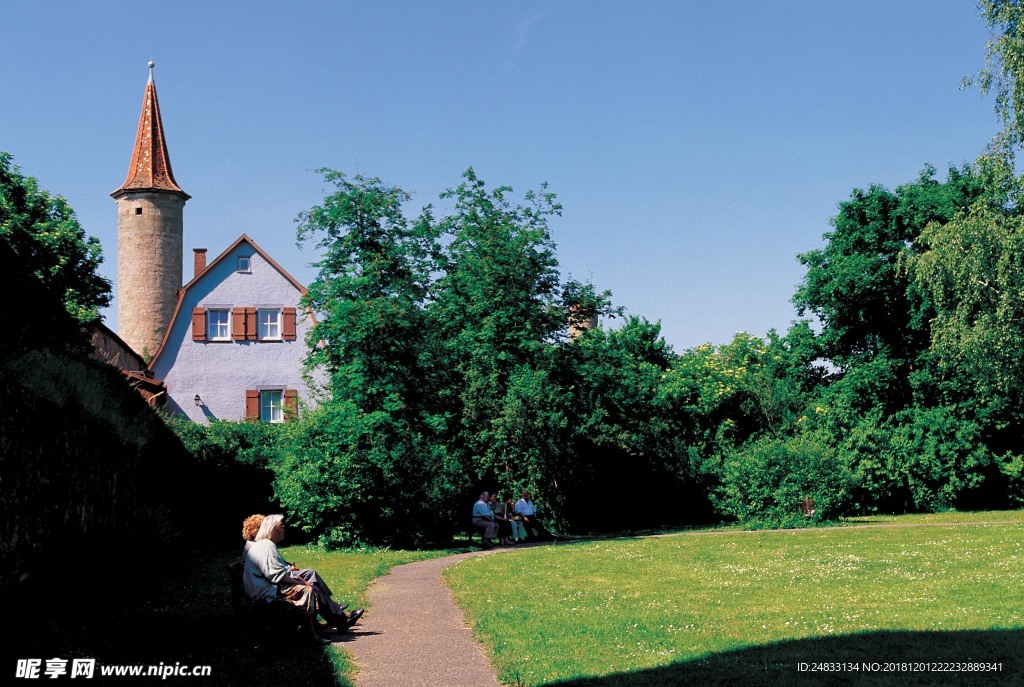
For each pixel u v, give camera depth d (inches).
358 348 1163.3
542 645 375.9
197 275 1898.4
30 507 456.4
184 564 718.5
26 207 1304.1
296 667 346.3
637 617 438.0
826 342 1764.3
